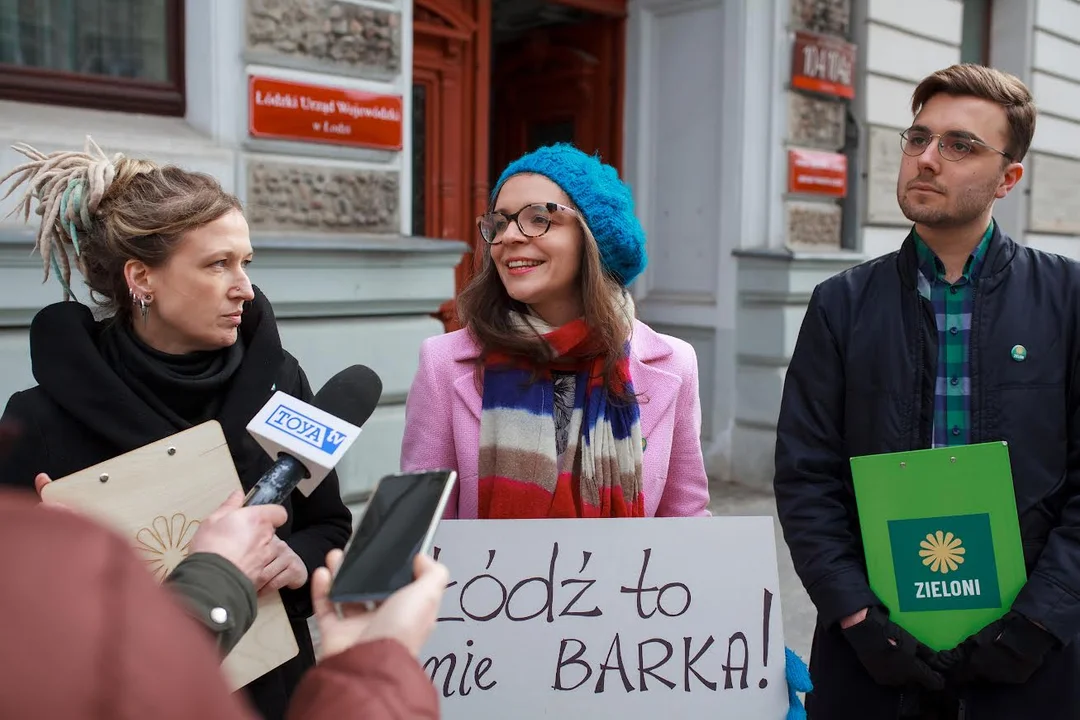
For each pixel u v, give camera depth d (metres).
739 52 5.59
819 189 5.84
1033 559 1.72
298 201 3.73
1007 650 1.63
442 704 1.53
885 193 6.15
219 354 1.54
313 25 3.71
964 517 1.69
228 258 1.45
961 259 1.82
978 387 1.77
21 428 1.42
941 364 1.82
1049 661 1.69
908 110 6.29
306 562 1.55
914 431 1.80
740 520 1.60
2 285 2.92
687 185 5.98
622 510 1.65
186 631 0.51
